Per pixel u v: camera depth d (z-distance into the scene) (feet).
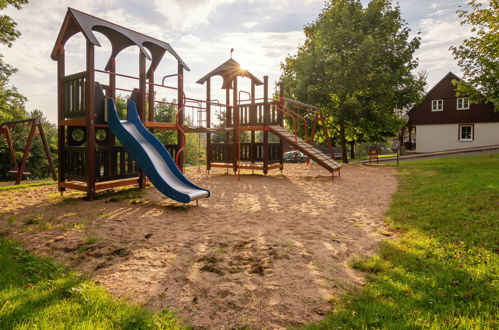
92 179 24.70
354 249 13.98
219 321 8.25
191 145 151.94
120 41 30.37
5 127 47.96
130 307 8.58
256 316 8.51
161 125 32.32
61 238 14.76
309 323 8.11
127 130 24.85
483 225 15.98
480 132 87.97
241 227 17.49
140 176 29.32
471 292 9.40
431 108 94.99
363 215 20.58
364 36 64.69
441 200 22.18
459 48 53.06
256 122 46.24
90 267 11.60
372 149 63.36
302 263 12.23
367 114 68.03
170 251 13.42
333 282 10.60
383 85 63.57
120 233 15.81
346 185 34.91
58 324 7.45
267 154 44.96
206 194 23.43
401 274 10.94
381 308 8.55
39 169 122.93
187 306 8.96
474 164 45.06
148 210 21.27
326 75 66.95
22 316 7.62
